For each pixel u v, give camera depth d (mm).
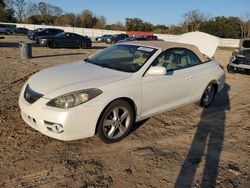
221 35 76125
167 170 3730
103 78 4180
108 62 4973
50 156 3834
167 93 5000
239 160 4168
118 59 5004
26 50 13414
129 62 4820
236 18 79625
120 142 4387
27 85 4289
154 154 4113
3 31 45375
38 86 4059
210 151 4367
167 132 4930
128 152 4113
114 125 4242
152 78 4645
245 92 8742
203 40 8633
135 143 4402
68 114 3707
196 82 5711
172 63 5215
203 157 4156
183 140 4676
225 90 8812
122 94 4160
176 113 5918
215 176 3688
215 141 4750
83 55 17250
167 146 4406
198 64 5883
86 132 3908
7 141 4137
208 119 5773
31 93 4000
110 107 4078
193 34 8922
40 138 4297
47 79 4207
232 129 5352
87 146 4180
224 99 7594
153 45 5199
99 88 3963
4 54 14891
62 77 4223
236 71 12117
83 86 3918
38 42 22016
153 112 4863
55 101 3762
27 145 4070
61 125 3725
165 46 5207
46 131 3871
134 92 4340
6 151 3861
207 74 6012
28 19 81438
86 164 3713
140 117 4633
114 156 3971
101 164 3744
